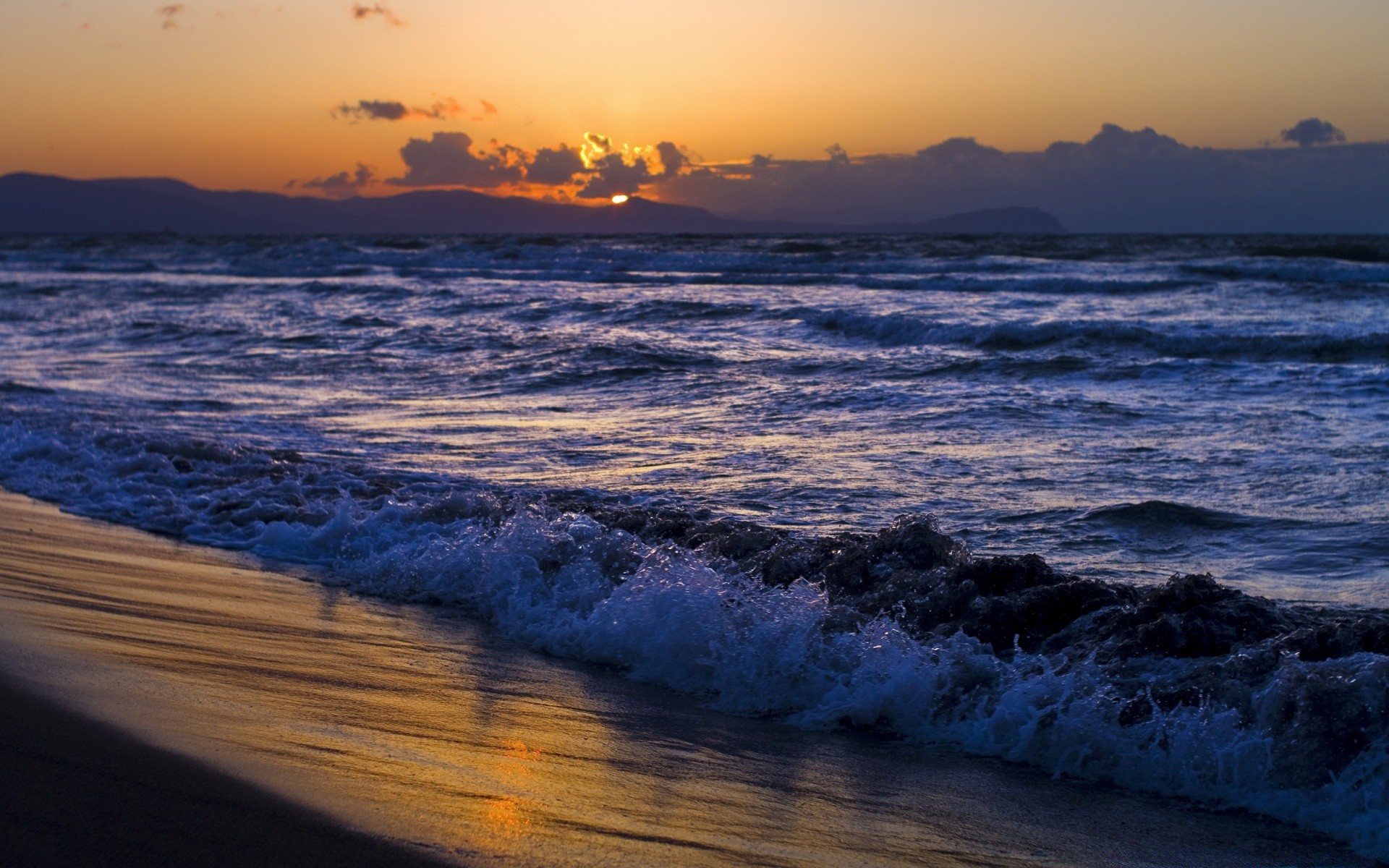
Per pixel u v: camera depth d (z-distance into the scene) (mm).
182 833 2404
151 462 7938
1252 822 2904
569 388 13047
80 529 6258
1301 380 12812
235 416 10859
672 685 3969
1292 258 41312
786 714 3684
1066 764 3248
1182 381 12977
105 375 14125
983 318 21156
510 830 2557
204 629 4312
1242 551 5977
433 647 4305
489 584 5004
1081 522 6648
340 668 3912
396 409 11469
